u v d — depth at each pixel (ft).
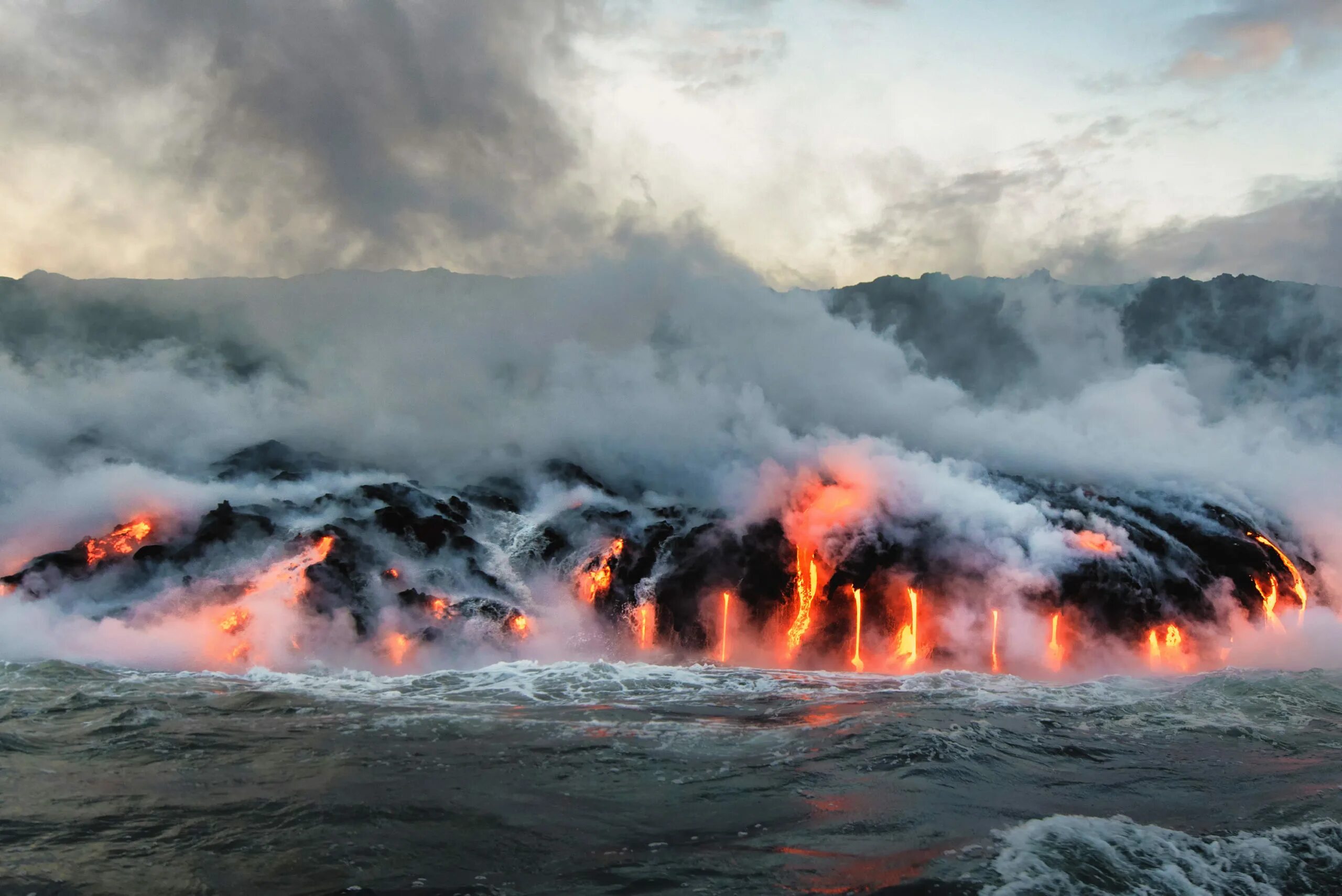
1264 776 39.45
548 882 27.07
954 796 35.50
